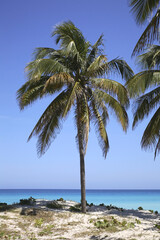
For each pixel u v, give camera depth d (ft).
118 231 31.40
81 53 50.80
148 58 50.29
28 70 47.19
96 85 48.24
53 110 47.78
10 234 31.12
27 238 29.81
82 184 47.52
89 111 48.83
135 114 49.47
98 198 214.07
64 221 37.86
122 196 260.83
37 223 35.58
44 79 50.83
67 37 49.37
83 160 48.75
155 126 44.75
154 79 45.03
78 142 50.29
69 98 43.16
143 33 24.63
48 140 51.11
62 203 55.72
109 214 45.85
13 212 41.45
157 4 23.25
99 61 48.08
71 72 50.60
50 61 45.83
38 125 47.34
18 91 51.06
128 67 52.06
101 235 29.55
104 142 52.06
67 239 29.12
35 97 50.67
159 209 107.55
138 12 23.89
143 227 33.68
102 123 50.65
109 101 48.96
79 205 52.65
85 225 36.06
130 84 45.32
